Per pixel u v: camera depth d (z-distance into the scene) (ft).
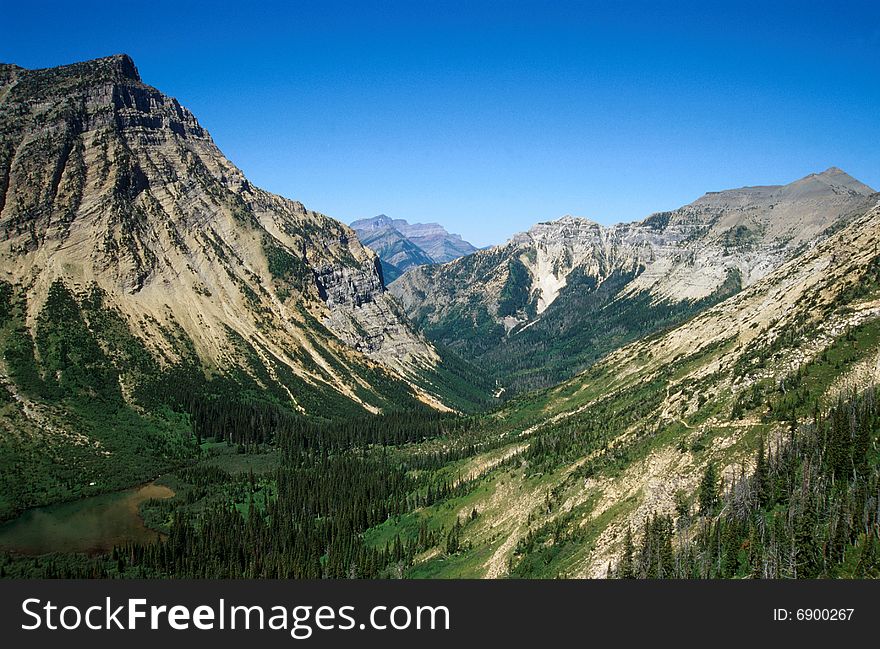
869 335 563.48
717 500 474.90
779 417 516.73
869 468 433.07
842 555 393.70
